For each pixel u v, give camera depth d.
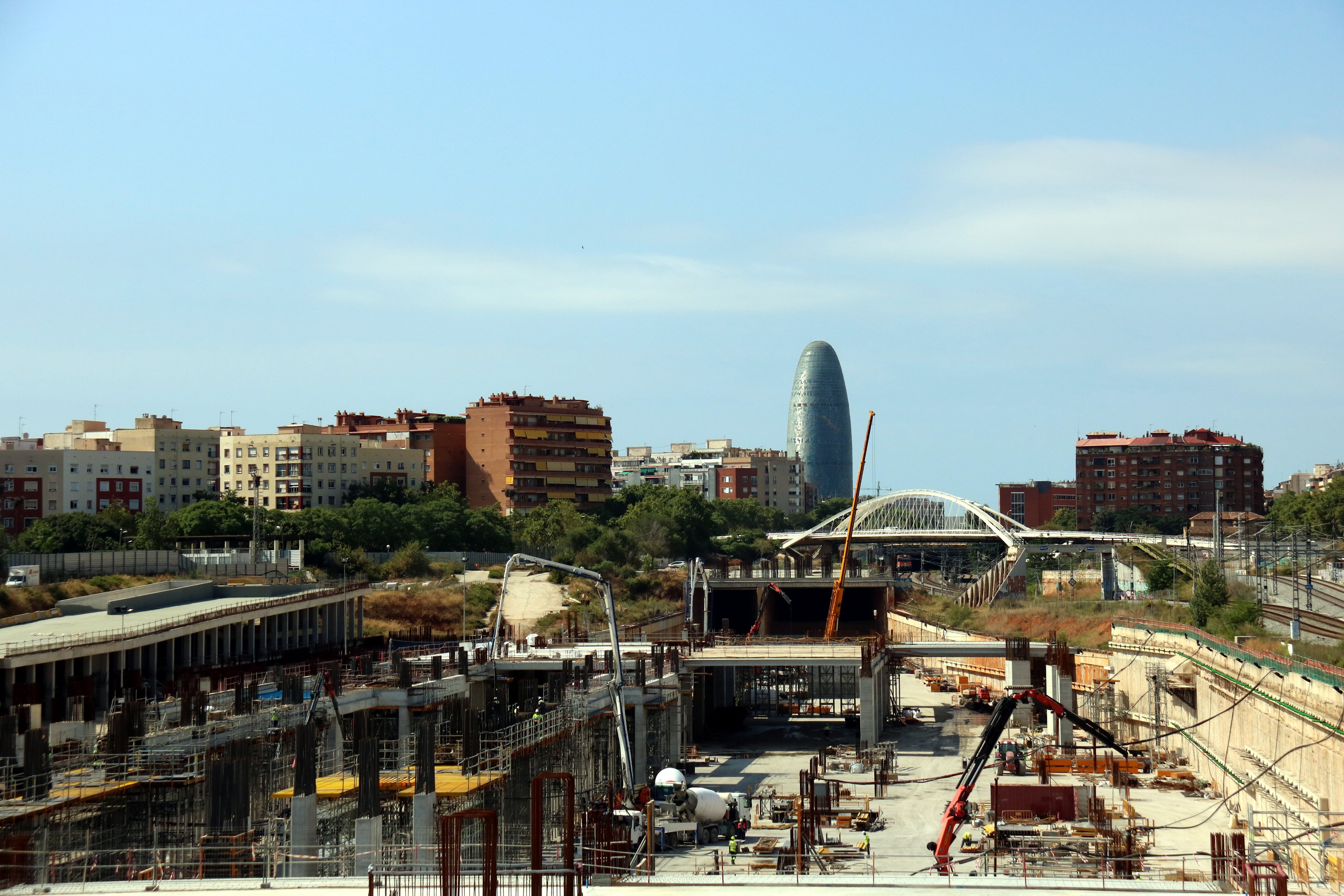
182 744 85.38
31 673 113.00
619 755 110.75
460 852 46.59
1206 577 137.75
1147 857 70.56
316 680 87.19
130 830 76.88
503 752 86.62
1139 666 129.25
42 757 74.19
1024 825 86.62
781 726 145.38
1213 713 103.75
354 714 104.75
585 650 144.00
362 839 67.06
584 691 108.50
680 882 50.03
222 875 67.75
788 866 76.12
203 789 78.81
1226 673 97.75
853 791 105.06
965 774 73.19
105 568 182.62
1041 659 149.25
